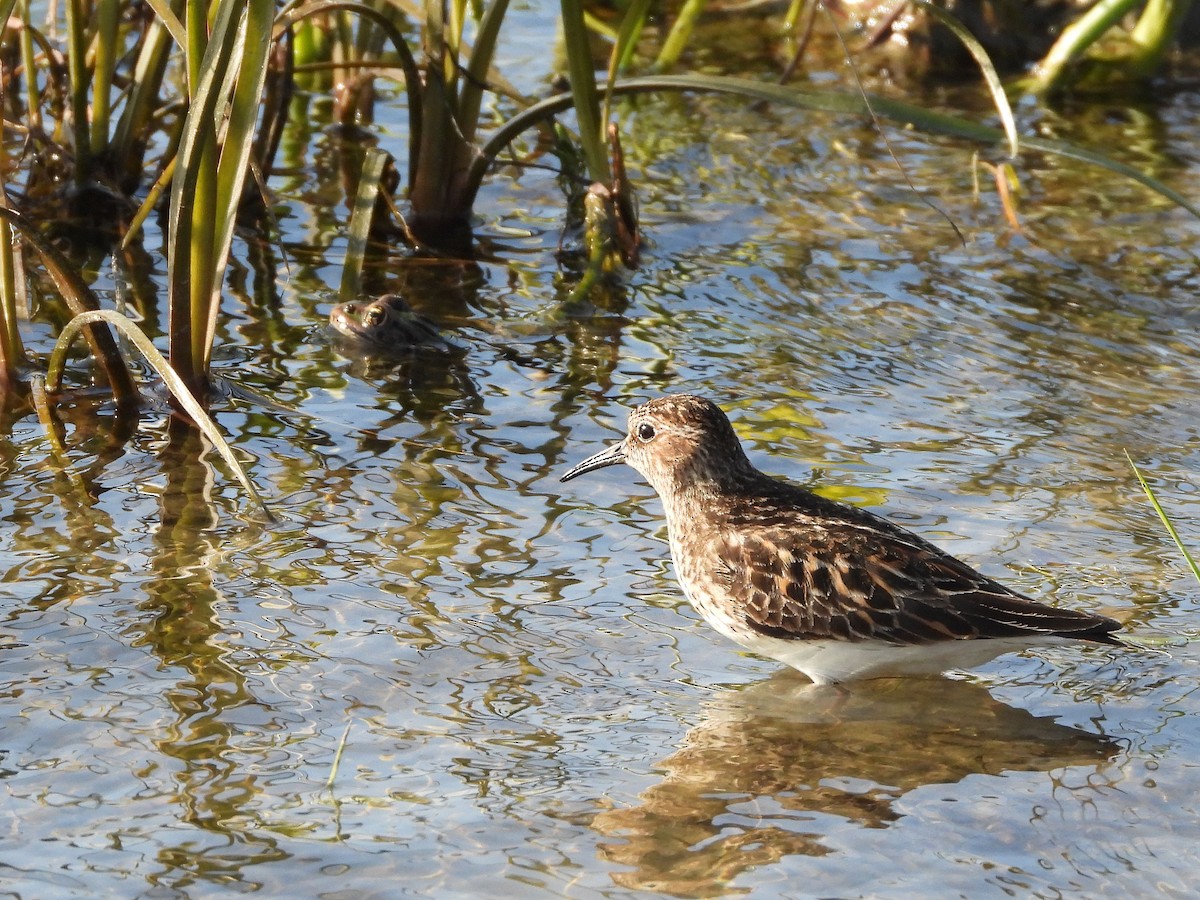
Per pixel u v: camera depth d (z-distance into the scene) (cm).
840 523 1107
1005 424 1419
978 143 2108
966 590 1056
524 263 1752
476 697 1006
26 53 1730
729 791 922
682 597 1163
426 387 1465
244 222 1806
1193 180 1983
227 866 828
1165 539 1223
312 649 1046
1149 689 1047
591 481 1317
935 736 998
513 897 813
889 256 1784
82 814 867
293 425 1374
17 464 1280
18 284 1528
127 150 1783
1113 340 1602
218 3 1301
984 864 853
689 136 2109
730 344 1573
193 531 1189
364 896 809
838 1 2458
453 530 1216
